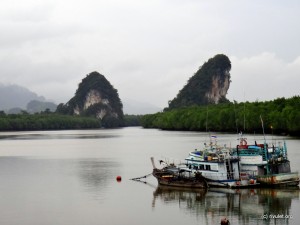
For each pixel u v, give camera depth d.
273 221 41.00
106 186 61.16
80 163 90.38
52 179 68.19
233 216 43.00
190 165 59.78
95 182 64.69
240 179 55.38
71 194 55.81
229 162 56.22
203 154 59.34
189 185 57.38
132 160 94.62
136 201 50.88
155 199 51.69
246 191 53.38
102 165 86.06
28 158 102.25
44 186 61.88
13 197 54.34
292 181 55.56
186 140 153.88
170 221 42.16
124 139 182.75
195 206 47.44
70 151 122.06
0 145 151.38
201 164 58.00
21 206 49.44
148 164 86.75
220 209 45.72
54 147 139.38
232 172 56.50
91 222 42.53
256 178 55.25
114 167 82.44
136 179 66.94
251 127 183.38
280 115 166.88
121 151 118.50
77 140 183.12
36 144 156.00
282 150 59.34
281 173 55.88
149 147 129.00
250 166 57.34
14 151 123.50
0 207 49.03
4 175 73.19
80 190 58.44
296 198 49.22
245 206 46.44
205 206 47.16
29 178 69.56
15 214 45.81
